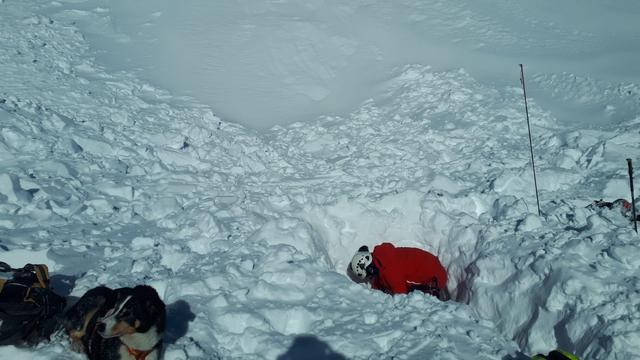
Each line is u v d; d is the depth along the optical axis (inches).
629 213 274.2
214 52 549.0
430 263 276.7
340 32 605.0
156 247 248.1
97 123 370.3
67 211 274.4
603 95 483.2
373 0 686.5
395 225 306.5
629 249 227.9
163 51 540.1
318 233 293.6
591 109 466.0
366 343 192.4
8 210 267.0
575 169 351.6
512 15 676.7
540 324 216.2
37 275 187.8
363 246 290.7
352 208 305.0
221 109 453.1
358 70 545.6
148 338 162.4
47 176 302.0
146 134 375.2
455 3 691.4
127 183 313.6
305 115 462.0
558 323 211.8
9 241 243.0
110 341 161.9
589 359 196.1
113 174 321.7
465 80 500.4
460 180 340.8
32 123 343.6
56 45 505.4
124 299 158.7
